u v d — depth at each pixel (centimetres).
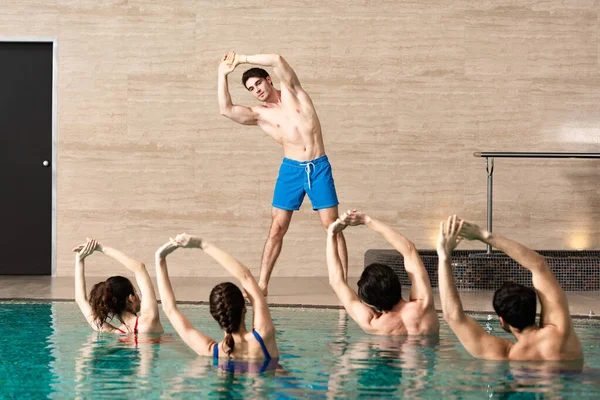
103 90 785
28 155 788
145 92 787
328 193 598
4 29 779
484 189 803
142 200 789
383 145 798
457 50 802
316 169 597
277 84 790
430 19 800
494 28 803
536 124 808
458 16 802
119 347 364
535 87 806
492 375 301
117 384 291
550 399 269
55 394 278
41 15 781
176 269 790
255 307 328
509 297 316
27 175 789
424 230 802
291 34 794
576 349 321
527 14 805
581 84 809
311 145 598
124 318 404
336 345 371
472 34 802
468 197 802
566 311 319
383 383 292
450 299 316
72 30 783
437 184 802
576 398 270
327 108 796
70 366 323
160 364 325
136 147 787
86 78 784
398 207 800
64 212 786
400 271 678
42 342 380
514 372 305
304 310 533
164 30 788
